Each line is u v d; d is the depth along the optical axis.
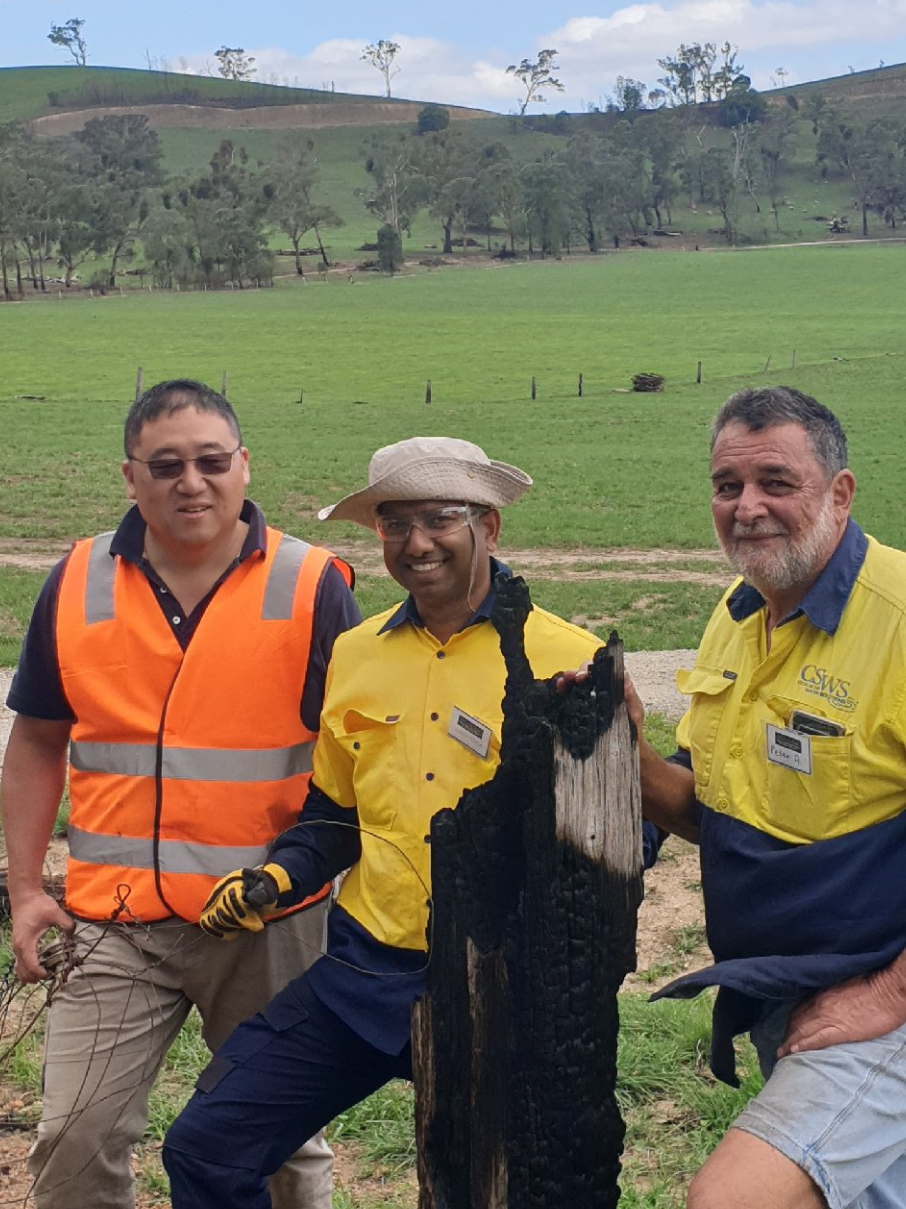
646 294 115.19
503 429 45.25
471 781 3.48
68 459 37.56
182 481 3.79
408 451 3.47
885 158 181.38
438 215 166.25
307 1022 3.45
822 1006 3.15
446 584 3.52
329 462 37.50
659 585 22.12
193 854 3.87
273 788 3.90
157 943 3.86
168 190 152.50
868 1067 3.06
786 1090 3.07
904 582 3.25
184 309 107.44
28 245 132.50
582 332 85.19
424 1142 3.21
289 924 3.87
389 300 113.75
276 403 53.88
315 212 144.25
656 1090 5.06
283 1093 3.42
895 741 3.16
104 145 189.62
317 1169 4.03
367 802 3.57
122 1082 3.77
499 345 78.00
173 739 3.88
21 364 69.50
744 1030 3.43
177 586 3.96
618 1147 3.16
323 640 3.92
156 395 3.84
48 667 4.00
